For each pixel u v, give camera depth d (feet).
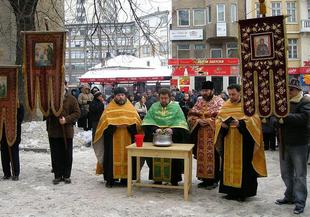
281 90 19.36
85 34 44.80
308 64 100.53
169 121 23.81
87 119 47.60
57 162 25.94
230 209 20.43
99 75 75.56
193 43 109.19
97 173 25.68
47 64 25.43
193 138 24.97
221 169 22.58
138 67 76.23
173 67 93.20
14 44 60.03
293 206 20.99
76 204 21.18
